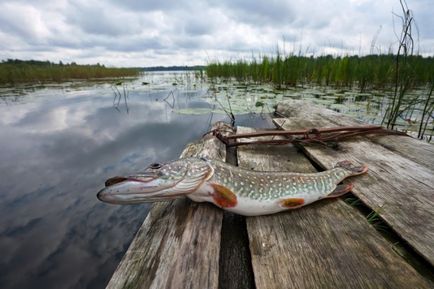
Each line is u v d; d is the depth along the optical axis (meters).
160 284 0.23
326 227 0.32
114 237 0.44
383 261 0.26
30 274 0.37
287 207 0.36
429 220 0.31
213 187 0.34
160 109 1.52
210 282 0.24
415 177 0.42
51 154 0.80
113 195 0.30
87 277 0.36
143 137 0.97
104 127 1.11
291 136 0.65
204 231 0.30
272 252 0.28
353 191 0.39
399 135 0.64
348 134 0.62
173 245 0.28
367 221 0.33
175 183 0.32
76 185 0.61
